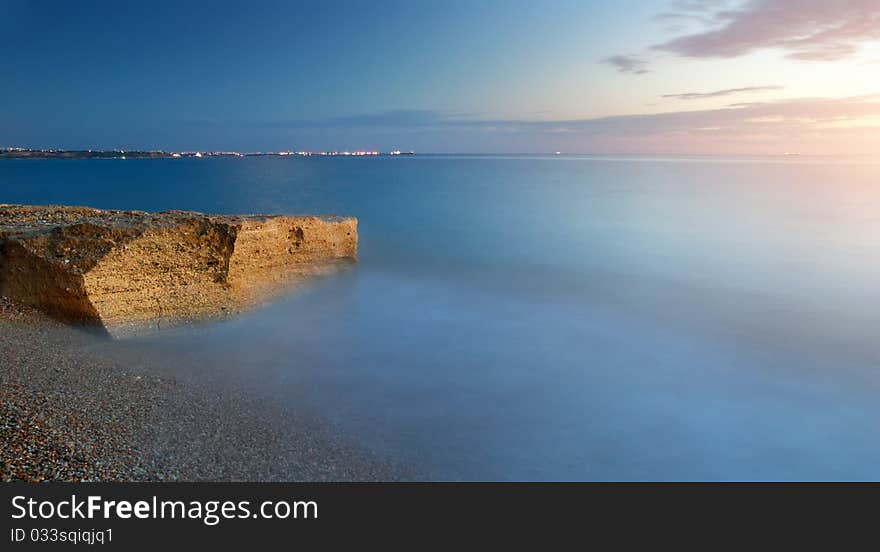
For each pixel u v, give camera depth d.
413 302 18.05
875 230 32.25
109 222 13.52
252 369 11.90
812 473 9.05
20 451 7.55
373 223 34.34
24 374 9.73
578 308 18.30
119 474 7.56
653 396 11.73
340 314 16.20
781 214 39.00
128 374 10.65
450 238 29.84
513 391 11.71
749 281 21.92
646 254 26.67
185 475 7.79
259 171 103.38
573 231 32.47
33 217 14.72
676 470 8.98
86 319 12.20
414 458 8.86
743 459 9.41
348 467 8.44
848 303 19.03
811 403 11.55
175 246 13.53
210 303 14.06
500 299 19.08
